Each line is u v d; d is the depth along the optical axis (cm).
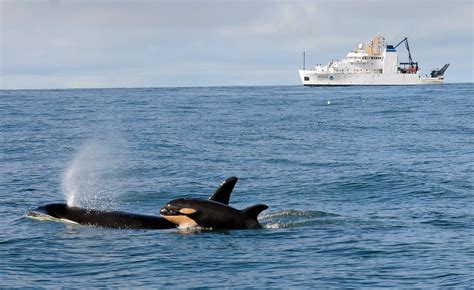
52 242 5672
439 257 5141
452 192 8206
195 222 6206
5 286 4538
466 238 5753
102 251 5416
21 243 5622
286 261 5106
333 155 12344
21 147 13825
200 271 4872
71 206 6544
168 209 6294
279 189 8662
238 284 4578
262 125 19662
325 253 5319
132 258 5219
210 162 11381
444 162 11138
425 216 6756
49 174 10088
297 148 13600
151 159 11825
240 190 8612
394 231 6050
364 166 10644
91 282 4634
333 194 8294
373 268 4894
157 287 4522
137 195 8394
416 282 4562
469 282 4528
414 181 8925
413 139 15338
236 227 6188
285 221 6525
